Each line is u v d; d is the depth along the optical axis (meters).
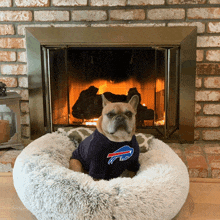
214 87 2.07
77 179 1.21
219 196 1.54
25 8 2.03
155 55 1.97
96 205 1.12
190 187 1.64
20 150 2.04
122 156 1.35
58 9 2.02
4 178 1.74
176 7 1.97
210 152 1.96
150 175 1.30
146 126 2.13
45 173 1.26
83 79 2.13
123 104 1.30
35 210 1.21
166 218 1.21
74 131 1.85
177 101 2.08
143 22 2.00
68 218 1.13
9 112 2.13
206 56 2.02
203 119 2.12
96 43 1.97
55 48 1.98
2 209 1.41
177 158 1.50
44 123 2.15
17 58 2.11
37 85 2.09
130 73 2.10
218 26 1.97
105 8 2.00
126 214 1.12
